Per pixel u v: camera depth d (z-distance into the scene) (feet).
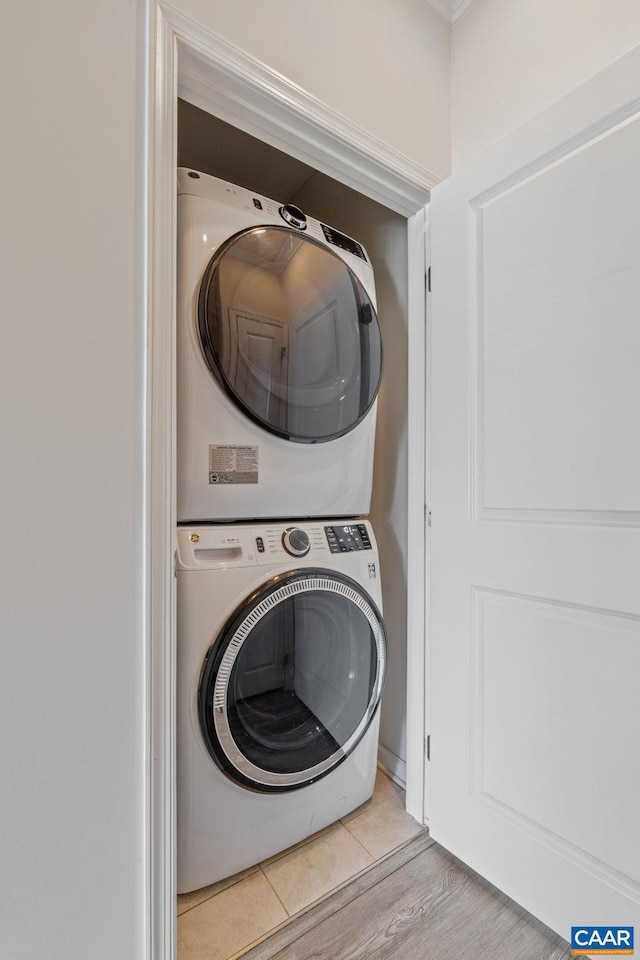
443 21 4.43
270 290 3.83
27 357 2.33
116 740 2.55
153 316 2.68
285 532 3.90
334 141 3.60
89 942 2.46
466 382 3.87
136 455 2.62
